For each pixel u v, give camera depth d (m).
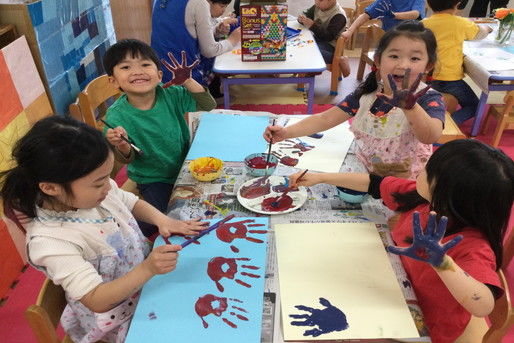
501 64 2.66
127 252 1.04
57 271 0.86
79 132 0.82
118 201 1.07
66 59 2.38
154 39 2.65
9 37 2.04
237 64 2.54
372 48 3.87
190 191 1.23
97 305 0.86
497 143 2.81
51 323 0.85
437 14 2.78
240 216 1.11
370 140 1.37
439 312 0.90
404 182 1.08
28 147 0.80
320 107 3.44
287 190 1.18
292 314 0.82
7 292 1.84
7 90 1.83
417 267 0.94
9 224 1.84
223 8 3.09
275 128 1.43
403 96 1.06
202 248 1.00
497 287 0.79
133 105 1.62
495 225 0.84
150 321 0.81
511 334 1.59
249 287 0.89
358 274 0.92
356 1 4.48
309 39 3.01
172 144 1.68
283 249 0.99
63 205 0.90
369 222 1.09
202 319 0.81
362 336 0.78
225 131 1.55
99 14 2.81
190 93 1.72
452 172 0.80
